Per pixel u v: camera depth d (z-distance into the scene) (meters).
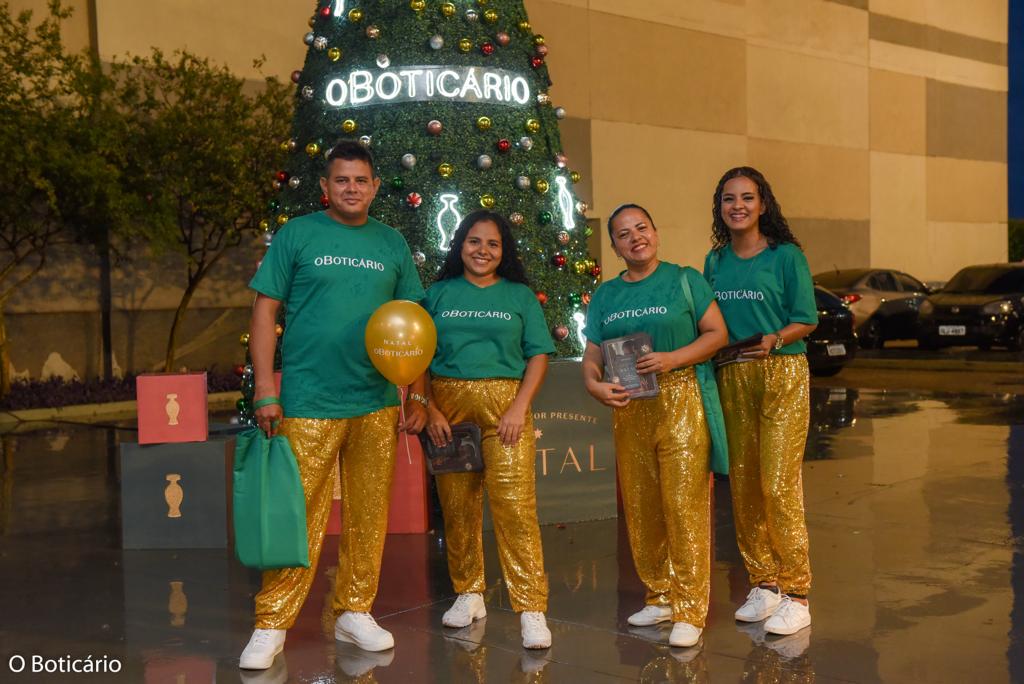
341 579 4.23
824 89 25.08
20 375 13.89
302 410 4.04
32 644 4.29
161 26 14.85
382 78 6.35
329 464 4.09
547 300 6.50
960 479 7.38
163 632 4.43
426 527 6.14
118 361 14.77
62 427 11.77
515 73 6.58
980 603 4.57
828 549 5.57
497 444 4.22
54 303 14.16
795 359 4.30
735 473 4.45
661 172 21.12
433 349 4.06
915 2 27.91
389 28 6.41
